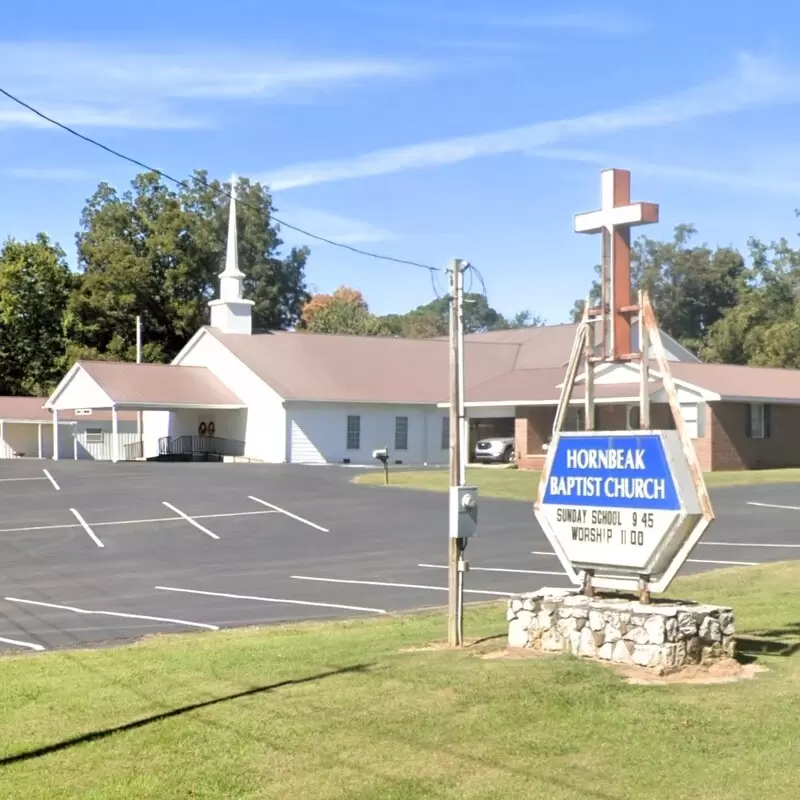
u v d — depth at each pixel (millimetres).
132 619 15484
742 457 42688
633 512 9750
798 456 44844
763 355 70188
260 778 6938
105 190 80188
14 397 64500
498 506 30547
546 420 46250
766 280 76750
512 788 6555
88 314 76312
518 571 19422
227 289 58344
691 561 19953
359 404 51656
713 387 42094
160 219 77875
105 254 75562
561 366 53531
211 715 8508
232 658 11109
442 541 24391
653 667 9156
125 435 62500
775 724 7609
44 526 28703
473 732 7637
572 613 9969
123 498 34000
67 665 11328
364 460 51844
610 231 10508
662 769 6789
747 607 13828
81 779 7078
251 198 83562
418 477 39688
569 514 10383
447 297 12297
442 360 58094
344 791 6625
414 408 53219
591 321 10656
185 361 57656
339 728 7906
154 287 77000
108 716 8703
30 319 75438
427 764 7039
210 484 37438
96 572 21312
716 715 7848
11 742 8039
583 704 8195
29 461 48781
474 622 13508
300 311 90188
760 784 6480
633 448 9773
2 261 74938
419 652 10742
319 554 23047
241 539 25719
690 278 87125
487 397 48406
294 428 50312
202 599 17406
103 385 51156
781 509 28578
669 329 87562
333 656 10852
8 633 14461
